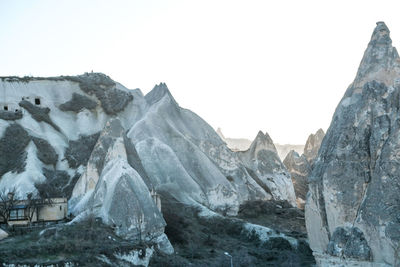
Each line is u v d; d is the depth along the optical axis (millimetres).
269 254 71062
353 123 55125
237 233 81688
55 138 100625
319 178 55469
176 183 94688
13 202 68000
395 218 48875
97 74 119250
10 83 107000
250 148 124188
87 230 60219
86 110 110750
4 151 92750
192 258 65500
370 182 52438
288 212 102438
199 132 114875
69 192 89188
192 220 83062
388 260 48938
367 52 58594
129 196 65250
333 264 52500
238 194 102688
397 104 53719
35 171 88312
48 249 53344
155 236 65250
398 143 51156
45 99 108375
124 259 55719
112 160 75062
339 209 53062
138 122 107625
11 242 55688
